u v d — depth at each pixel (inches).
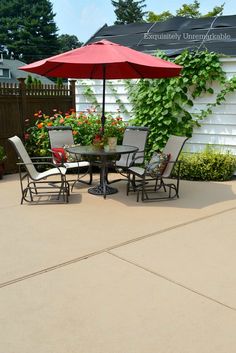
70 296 120.0
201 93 305.9
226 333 101.2
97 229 181.0
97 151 233.0
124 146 259.4
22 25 1865.2
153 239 168.2
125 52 215.6
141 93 323.9
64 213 206.2
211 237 170.7
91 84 356.8
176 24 383.2
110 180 291.9
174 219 195.8
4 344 97.1
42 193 246.5
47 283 128.6
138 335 100.4
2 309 113.0
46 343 97.4
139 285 126.8
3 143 315.0
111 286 126.3
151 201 230.2
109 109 353.7
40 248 158.7
